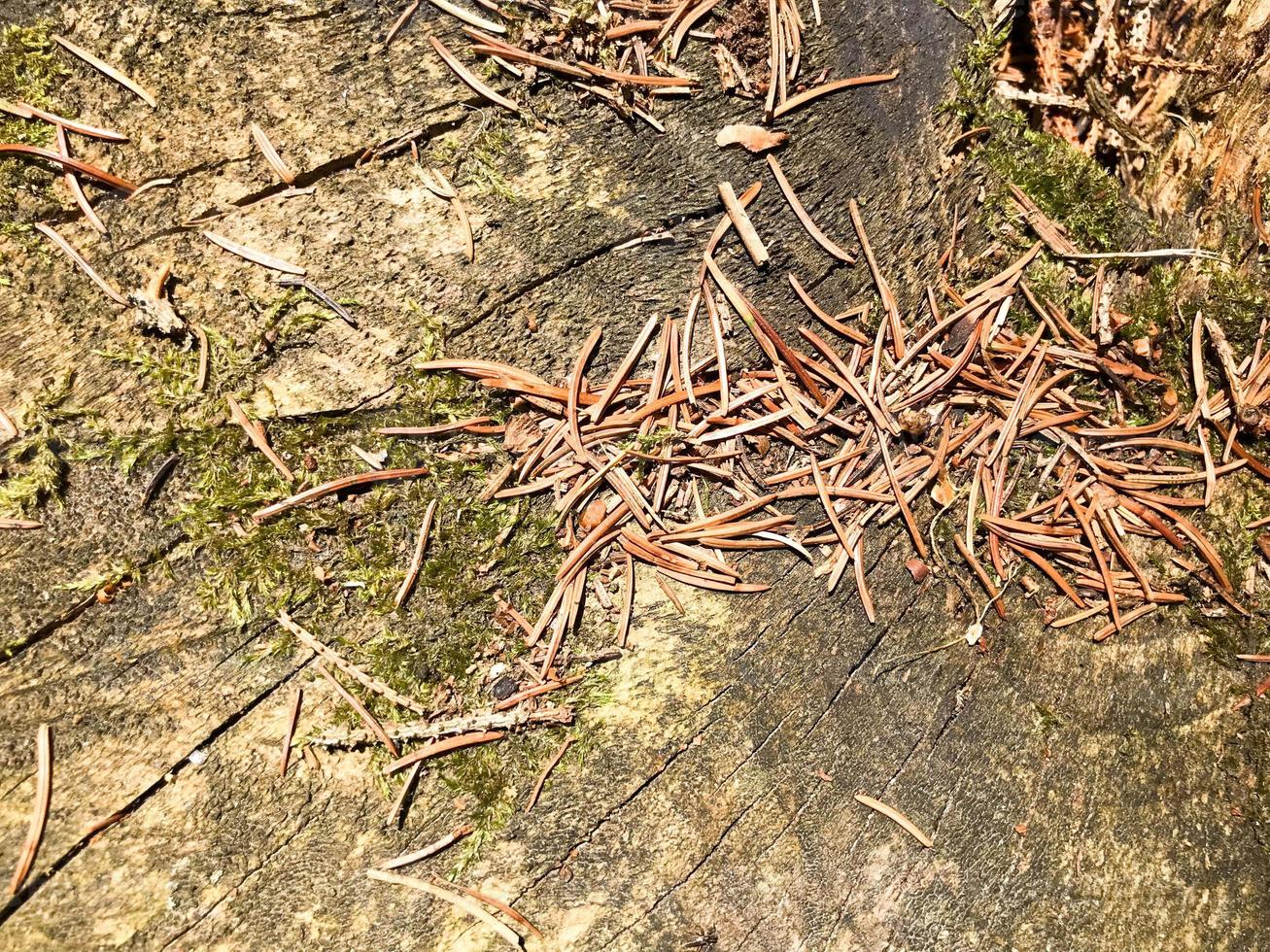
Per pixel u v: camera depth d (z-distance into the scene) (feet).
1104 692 0.53
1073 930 0.49
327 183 0.44
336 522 0.44
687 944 0.45
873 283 0.51
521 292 0.47
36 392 0.41
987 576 0.52
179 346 0.43
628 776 0.46
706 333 0.49
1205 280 0.57
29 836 0.40
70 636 0.41
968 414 0.53
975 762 0.50
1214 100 0.58
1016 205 0.54
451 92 0.45
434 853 0.44
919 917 0.48
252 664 0.43
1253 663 0.54
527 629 0.47
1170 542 0.55
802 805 0.48
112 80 0.42
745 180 0.49
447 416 0.46
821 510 0.51
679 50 0.47
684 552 0.49
